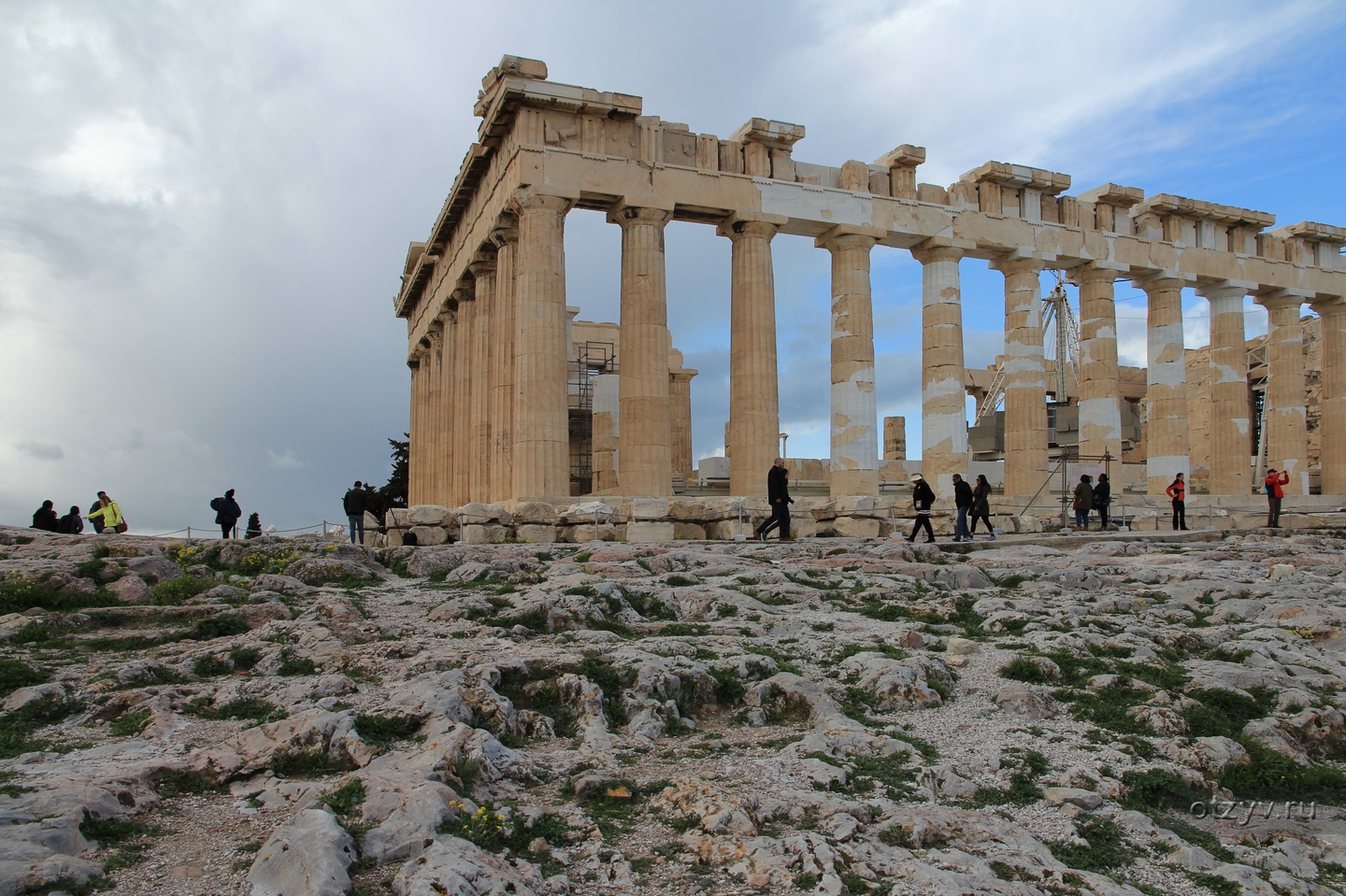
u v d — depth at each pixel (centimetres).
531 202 3117
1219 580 1961
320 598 1567
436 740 941
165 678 1178
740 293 3425
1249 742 1089
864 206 3600
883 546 2361
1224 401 4450
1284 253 4622
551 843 786
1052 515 3662
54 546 2042
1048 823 880
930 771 958
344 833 738
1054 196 4038
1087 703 1191
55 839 725
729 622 1541
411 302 5253
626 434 3200
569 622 1473
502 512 2848
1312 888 793
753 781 916
